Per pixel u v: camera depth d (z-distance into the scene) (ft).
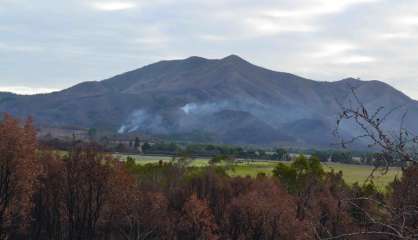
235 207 306.55
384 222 20.54
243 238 303.89
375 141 20.79
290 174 383.86
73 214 280.51
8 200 224.94
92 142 289.94
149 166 437.17
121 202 277.03
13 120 229.25
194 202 302.45
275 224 289.94
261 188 341.41
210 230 300.40
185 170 435.12
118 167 277.23
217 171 469.98
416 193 20.03
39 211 278.46
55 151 290.56
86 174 269.23
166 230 307.58
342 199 21.65
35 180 237.45
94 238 284.61
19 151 224.74
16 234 275.59
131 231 296.92
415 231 19.71
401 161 20.39
